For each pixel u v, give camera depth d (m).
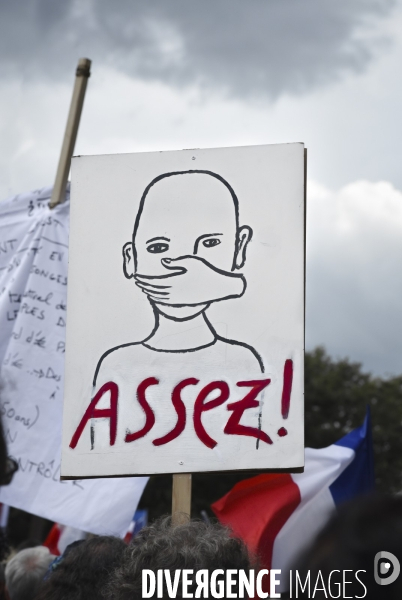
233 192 3.04
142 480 3.97
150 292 2.98
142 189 3.09
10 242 4.86
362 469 4.25
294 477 4.05
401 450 20.84
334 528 1.05
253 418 2.80
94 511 3.96
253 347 2.87
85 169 3.14
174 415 2.85
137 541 2.06
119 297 3.00
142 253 3.03
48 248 4.75
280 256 2.95
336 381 21.34
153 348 2.92
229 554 1.92
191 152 3.10
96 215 3.09
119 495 3.96
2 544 3.27
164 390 2.88
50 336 4.57
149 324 2.95
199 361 2.89
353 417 21.12
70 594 2.41
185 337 2.92
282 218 2.98
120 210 3.08
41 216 4.83
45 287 4.68
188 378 2.88
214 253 2.99
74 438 2.88
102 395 2.91
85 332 2.98
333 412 21.20
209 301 2.94
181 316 2.94
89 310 3.00
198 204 3.05
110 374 2.92
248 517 3.89
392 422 20.98
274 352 2.86
